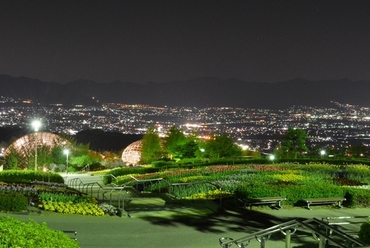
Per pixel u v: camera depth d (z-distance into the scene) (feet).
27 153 160.56
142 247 39.09
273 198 56.49
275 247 39.32
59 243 22.44
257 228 46.93
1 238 20.88
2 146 213.66
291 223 25.31
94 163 181.98
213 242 41.16
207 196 64.44
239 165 107.86
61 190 67.41
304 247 39.09
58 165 167.94
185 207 58.65
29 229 22.97
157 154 183.42
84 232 43.75
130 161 198.59
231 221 49.96
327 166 100.94
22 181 87.66
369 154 173.27
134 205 61.11
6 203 51.72
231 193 65.51
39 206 54.39
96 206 55.06
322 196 59.00
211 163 124.26
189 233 44.45
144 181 85.30
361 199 59.00
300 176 81.56
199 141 171.83
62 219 49.14
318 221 25.89
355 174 90.22
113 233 43.73
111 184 102.73
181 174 94.07
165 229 45.91
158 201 64.95
